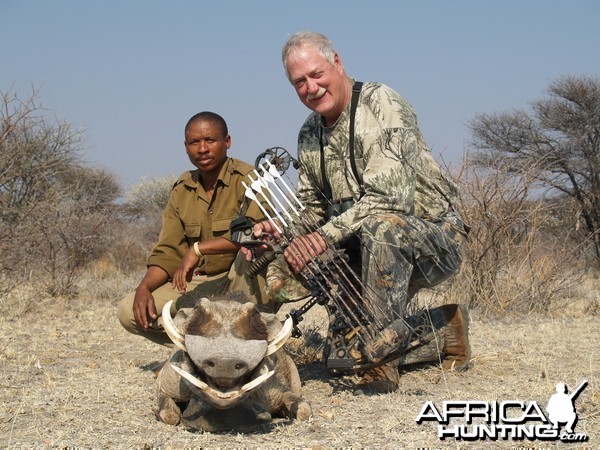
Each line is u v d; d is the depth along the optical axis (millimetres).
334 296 5484
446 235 6062
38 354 7363
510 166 12195
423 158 6188
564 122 24672
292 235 5625
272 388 4938
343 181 6164
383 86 6027
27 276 12320
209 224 6426
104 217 14742
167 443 4426
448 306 6582
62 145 14406
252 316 4312
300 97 6004
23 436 4590
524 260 11219
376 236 5586
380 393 5766
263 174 5965
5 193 12219
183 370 4305
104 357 7367
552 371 6582
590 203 23125
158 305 6430
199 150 6328
